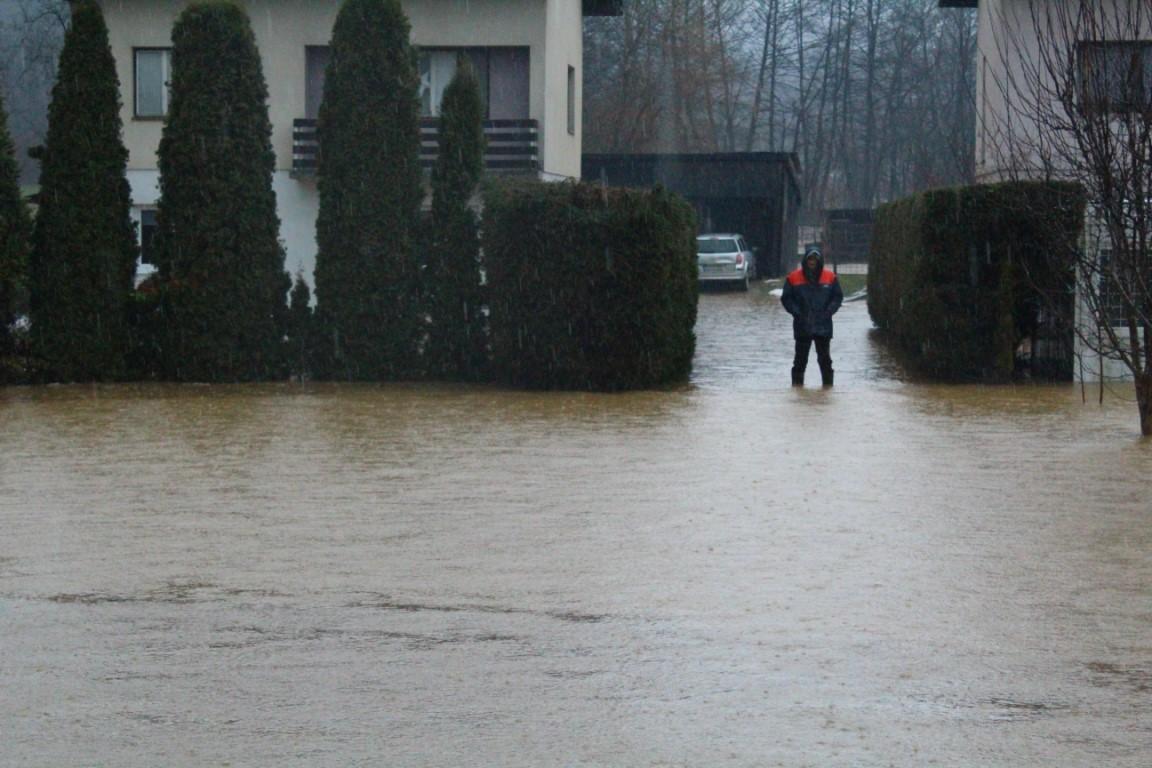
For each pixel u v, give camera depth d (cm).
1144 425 1709
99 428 1828
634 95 6600
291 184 3456
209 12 2478
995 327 2381
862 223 7312
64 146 2466
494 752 641
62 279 2462
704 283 5150
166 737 665
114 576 991
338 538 1115
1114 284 1766
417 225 2503
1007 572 986
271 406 2097
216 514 1220
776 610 884
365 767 625
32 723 686
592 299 2308
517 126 3397
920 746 645
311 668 771
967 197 2378
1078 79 1881
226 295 2483
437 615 879
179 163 2483
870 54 9094
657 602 906
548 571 996
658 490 1327
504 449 1619
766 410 2000
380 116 2492
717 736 660
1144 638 821
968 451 1580
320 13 3425
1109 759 628
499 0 3428
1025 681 741
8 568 1017
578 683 741
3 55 5897
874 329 3600
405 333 2494
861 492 1309
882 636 825
